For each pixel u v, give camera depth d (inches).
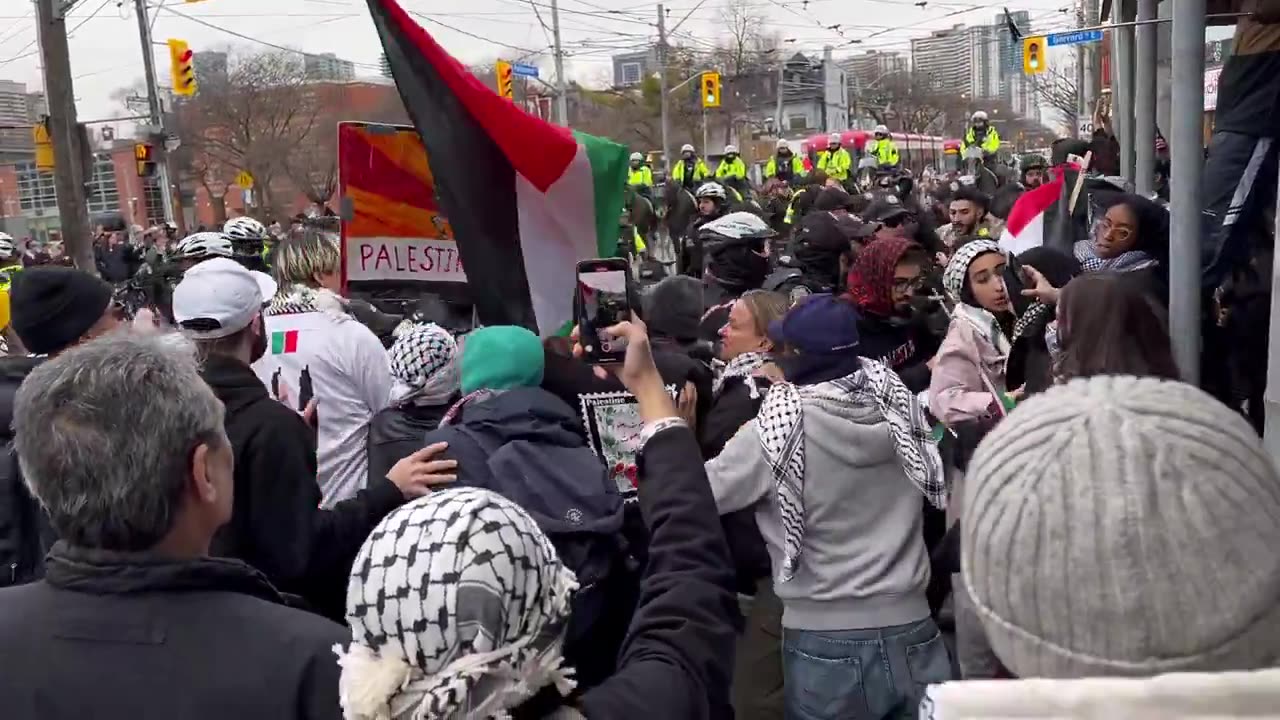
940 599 138.0
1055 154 361.1
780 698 141.9
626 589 114.1
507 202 160.6
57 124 737.6
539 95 1753.2
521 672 60.1
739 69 2148.1
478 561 59.4
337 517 116.2
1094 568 42.7
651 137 2203.5
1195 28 147.1
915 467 123.6
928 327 190.7
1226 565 42.1
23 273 146.8
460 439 117.7
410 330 154.4
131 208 2215.8
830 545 124.1
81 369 71.9
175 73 944.3
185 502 72.9
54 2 729.0
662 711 68.3
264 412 115.7
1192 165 149.3
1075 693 42.7
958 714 44.0
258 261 313.0
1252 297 193.5
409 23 154.7
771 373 146.7
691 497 78.6
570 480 111.7
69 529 71.3
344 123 185.0
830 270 253.4
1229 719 41.4
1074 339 123.6
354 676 59.1
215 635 69.0
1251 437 45.5
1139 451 43.5
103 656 68.4
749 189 837.8
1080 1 927.7
